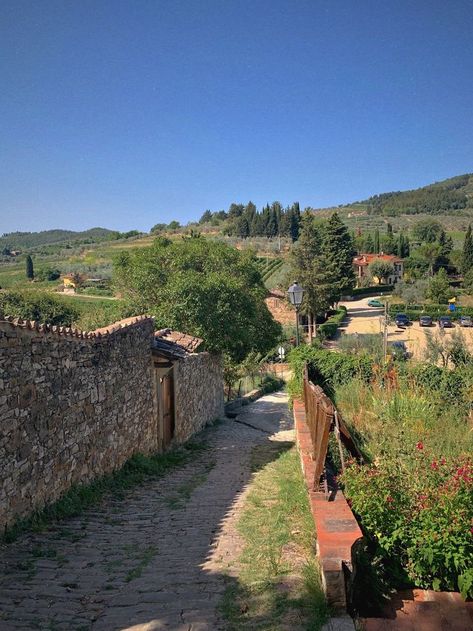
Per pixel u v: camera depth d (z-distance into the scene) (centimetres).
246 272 2777
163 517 738
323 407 637
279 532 597
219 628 389
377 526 519
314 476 613
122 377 1053
